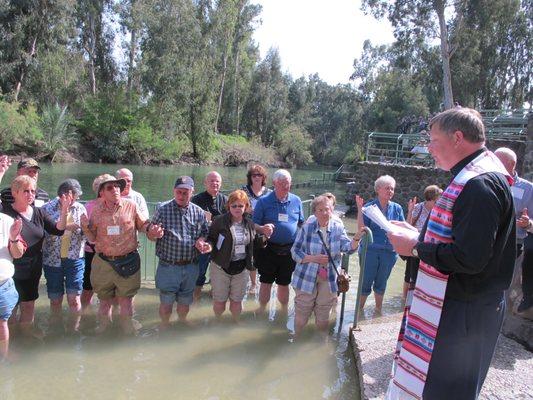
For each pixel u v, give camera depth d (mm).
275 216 5668
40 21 34969
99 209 4887
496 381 3395
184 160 43906
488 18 24609
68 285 5309
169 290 5105
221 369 4223
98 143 37781
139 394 3746
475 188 1988
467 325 2094
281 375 4145
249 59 60031
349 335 4898
